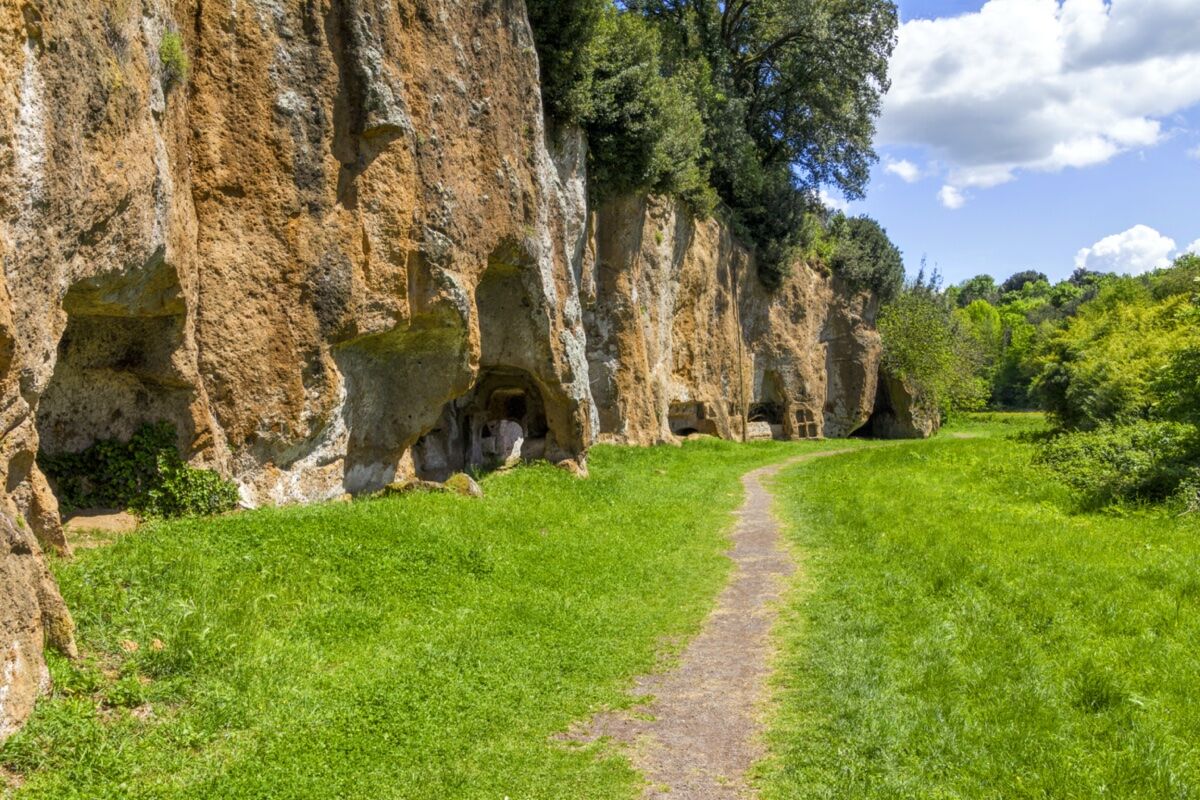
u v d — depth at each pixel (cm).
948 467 2486
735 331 4128
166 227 1008
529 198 1928
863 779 641
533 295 1988
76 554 875
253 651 789
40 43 721
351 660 832
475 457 2283
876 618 1026
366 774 629
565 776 656
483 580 1132
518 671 852
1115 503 1680
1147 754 656
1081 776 629
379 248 1414
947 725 727
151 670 722
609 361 2875
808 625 1030
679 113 2936
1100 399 2753
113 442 1109
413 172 1488
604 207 2816
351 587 1002
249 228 1225
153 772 596
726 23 4244
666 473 2553
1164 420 2278
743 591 1219
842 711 759
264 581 946
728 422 4006
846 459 2977
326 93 1323
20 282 700
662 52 3553
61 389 1067
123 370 1098
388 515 1254
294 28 1275
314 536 1095
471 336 1691
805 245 4644
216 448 1191
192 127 1154
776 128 4741
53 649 679
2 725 571
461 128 1652
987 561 1248
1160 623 958
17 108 688
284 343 1277
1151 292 4025
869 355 5347
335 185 1346
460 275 1630
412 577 1073
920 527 1506
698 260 3622
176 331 1108
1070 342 3341
